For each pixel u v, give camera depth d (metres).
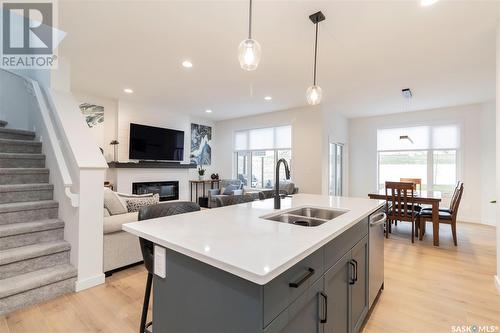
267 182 6.91
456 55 3.12
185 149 6.89
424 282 2.56
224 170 7.79
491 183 5.08
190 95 5.06
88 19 2.46
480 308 2.10
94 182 2.39
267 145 6.88
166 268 1.18
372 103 5.40
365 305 1.88
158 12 2.34
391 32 2.62
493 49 2.96
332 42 2.84
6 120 3.88
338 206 2.09
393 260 3.16
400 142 6.23
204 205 6.95
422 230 4.10
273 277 0.83
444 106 5.57
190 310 1.07
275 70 3.68
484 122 5.20
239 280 0.89
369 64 3.42
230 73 3.83
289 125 6.45
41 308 2.01
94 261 2.38
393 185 4.01
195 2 2.20
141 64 3.51
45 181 2.87
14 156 2.85
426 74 3.75
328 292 1.29
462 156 5.45
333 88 4.40
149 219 1.58
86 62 3.44
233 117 7.38
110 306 2.05
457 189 3.96
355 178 6.89
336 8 2.24
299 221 1.83
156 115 6.16
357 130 6.88
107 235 2.57
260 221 1.51
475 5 2.16
